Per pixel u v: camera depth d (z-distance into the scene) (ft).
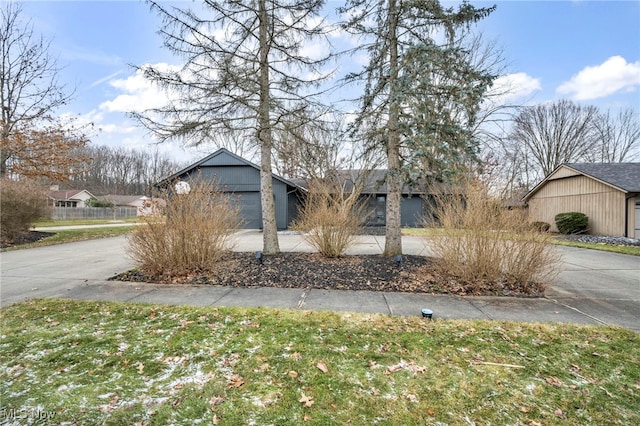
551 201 56.03
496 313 12.46
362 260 21.21
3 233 34.99
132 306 13.07
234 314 12.08
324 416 6.55
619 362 8.63
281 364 8.48
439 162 18.74
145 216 18.17
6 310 12.60
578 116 81.92
